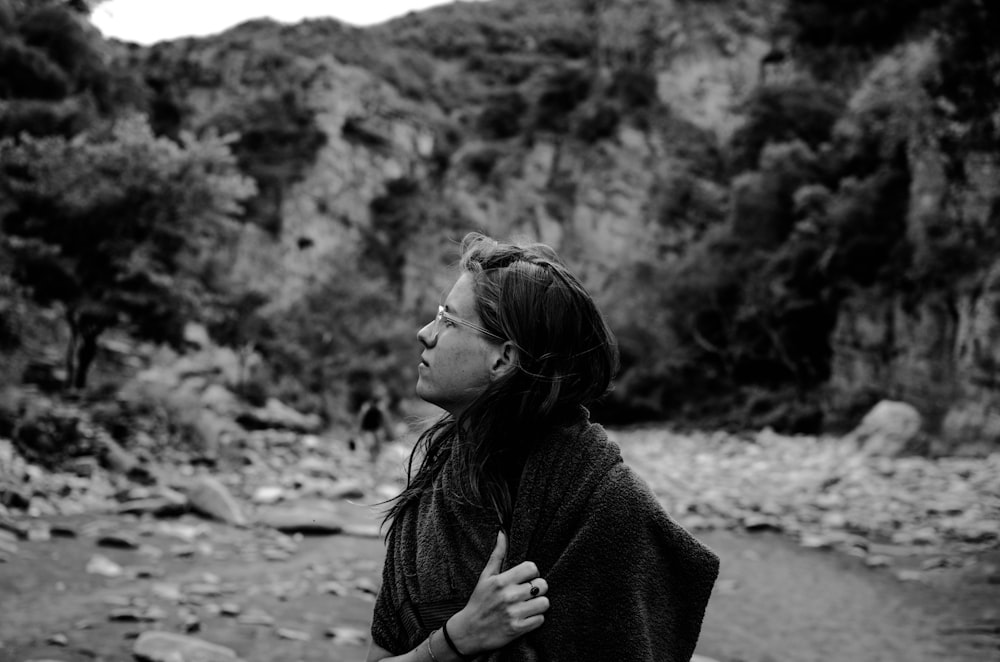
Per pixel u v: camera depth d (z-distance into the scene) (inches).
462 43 2935.5
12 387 510.0
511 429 50.0
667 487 573.3
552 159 2066.9
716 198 1706.4
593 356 51.5
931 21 1100.5
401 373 1219.2
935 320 943.0
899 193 1079.0
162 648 179.2
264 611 228.2
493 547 48.4
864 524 420.8
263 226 1947.6
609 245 1867.6
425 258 2030.0
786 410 1115.3
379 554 323.6
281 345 1079.6
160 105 2017.7
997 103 943.7
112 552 283.4
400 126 2265.0
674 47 2023.9
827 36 1774.1
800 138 1641.2
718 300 1300.4
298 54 2588.6
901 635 239.1
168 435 538.0
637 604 45.8
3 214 562.9
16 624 197.3
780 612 266.2
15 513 329.4
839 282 1104.8
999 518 422.9
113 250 577.3
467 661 45.9
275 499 433.1
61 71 1154.0
